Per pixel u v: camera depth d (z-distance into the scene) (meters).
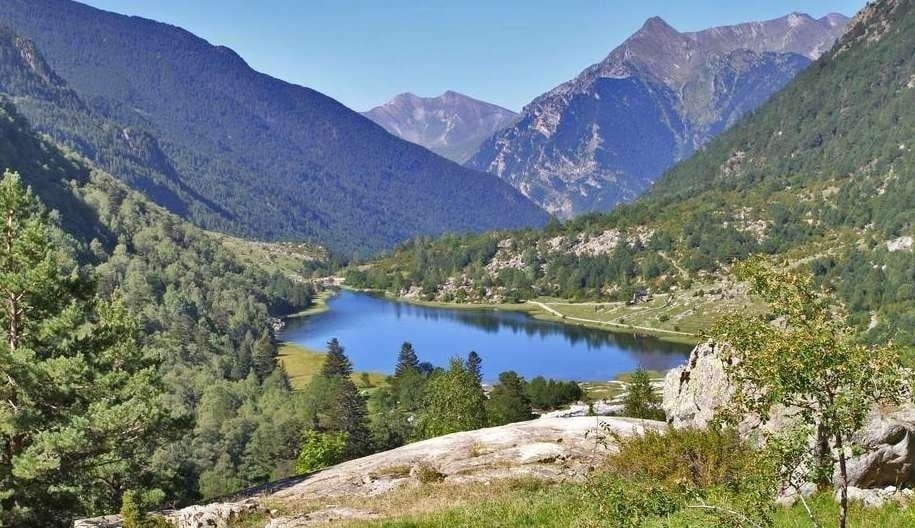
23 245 28.97
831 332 9.16
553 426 35.72
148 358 40.72
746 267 10.18
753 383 10.11
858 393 9.05
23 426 26.67
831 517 14.78
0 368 26.36
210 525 24.08
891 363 8.77
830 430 9.39
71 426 27.28
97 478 32.75
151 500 39.03
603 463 24.97
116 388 34.34
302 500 27.12
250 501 26.53
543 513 18.91
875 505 15.80
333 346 170.75
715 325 10.34
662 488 14.09
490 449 32.31
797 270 9.81
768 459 9.77
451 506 22.05
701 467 19.72
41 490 27.55
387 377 175.62
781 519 14.76
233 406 153.62
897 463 17.98
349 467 33.03
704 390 27.77
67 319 28.42
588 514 14.60
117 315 40.25
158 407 33.00
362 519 21.77
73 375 27.88
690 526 11.70
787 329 9.72
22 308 29.14
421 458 32.22
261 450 119.31
